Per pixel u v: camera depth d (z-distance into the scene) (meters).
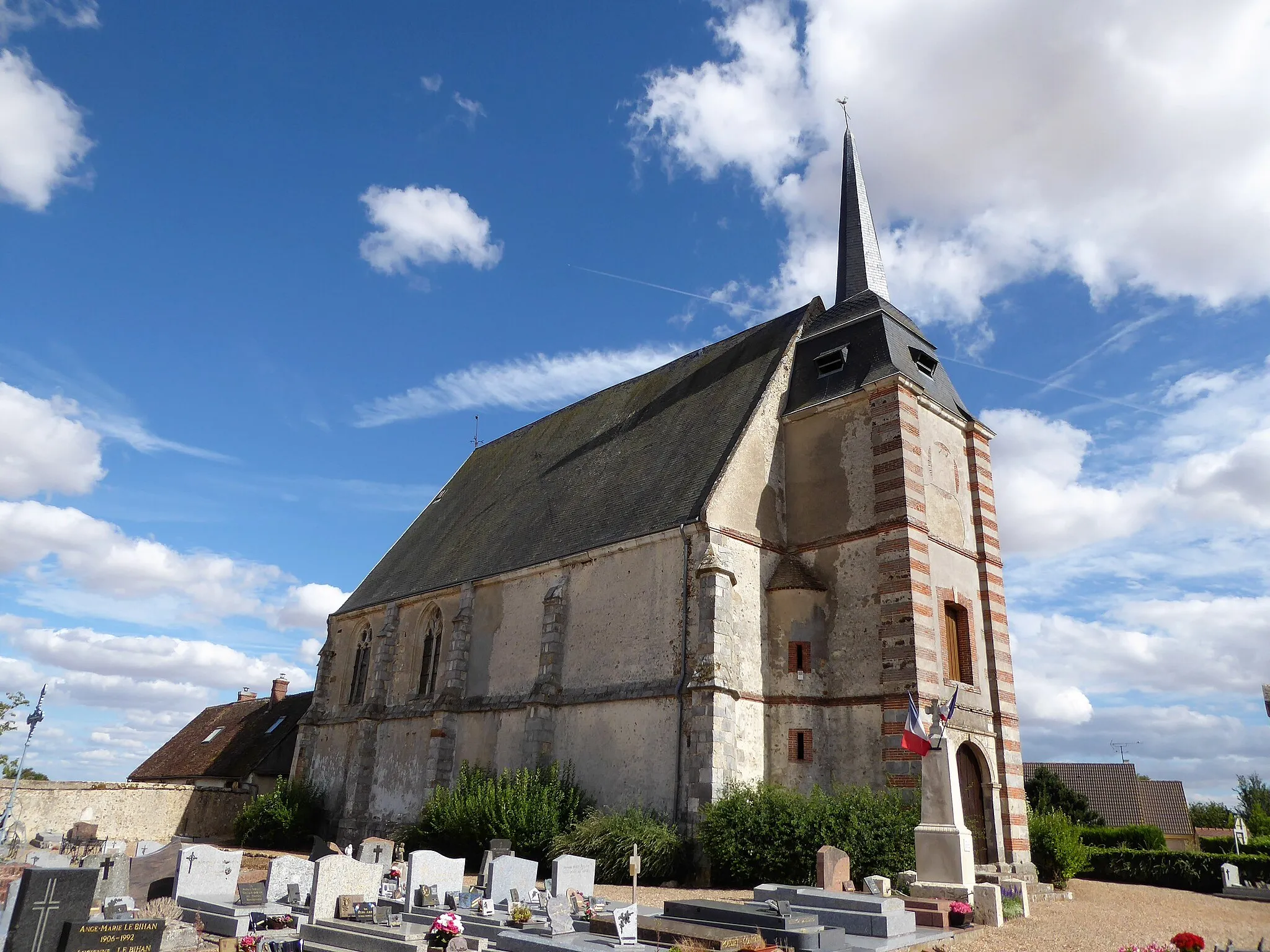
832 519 22.64
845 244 28.69
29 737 24.55
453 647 28.00
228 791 35.62
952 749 15.66
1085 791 51.81
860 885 16.80
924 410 23.47
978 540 23.75
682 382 30.09
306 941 13.16
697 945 11.89
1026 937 12.53
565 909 13.96
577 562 25.06
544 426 37.19
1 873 17.39
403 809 28.11
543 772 22.80
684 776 19.83
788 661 21.36
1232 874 23.19
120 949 10.72
